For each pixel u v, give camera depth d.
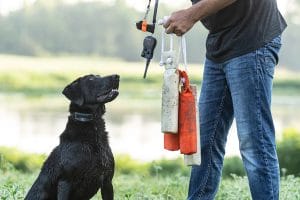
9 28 122.31
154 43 7.05
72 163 7.48
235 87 6.83
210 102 7.34
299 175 16.88
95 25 122.94
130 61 117.00
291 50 105.38
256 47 6.70
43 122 46.66
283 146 17.38
